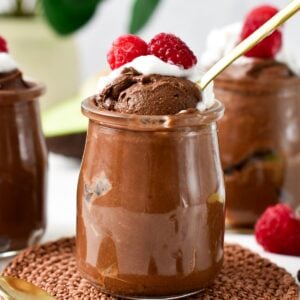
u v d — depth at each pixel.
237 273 0.51
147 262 0.47
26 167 0.54
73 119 0.75
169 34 0.48
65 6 0.86
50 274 0.51
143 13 0.88
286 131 0.58
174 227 0.46
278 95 0.58
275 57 0.58
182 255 0.47
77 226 0.49
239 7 1.03
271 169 0.58
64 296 0.48
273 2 1.00
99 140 0.47
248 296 0.49
